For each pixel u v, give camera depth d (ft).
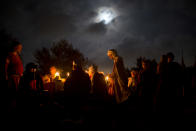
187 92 19.77
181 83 14.19
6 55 15.43
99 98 21.44
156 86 14.92
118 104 19.53
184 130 12.27
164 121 13.50
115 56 20.65
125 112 17.21
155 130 12.67
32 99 17.04
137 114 16.29
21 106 16.10
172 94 13.76
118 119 15.25
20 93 16.48
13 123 13.94
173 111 13.60
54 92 22.11
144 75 16.96
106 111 17.58
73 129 13.30
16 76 15.94
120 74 19.81
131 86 24.66
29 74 17.69
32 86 17.34
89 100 20.98
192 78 21.15
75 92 16.55
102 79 22.33
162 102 13.80
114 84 20.18
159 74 14.60
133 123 14.16
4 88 14.69
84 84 16.92
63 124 14.30
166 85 13.97
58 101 20.65
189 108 16.60
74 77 16.90
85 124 14.44
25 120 14.75
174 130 12.46
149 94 16.19
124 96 19.34
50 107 18.35
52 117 15.87
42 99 20.02
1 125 13.37
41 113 16.75
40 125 13.94
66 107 16.70
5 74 14.84
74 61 17.53
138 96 17.15
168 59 14.64
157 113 13.92
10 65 15.72
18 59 16.57
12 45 16.19
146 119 14.74
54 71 23.75
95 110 17.81
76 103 16.44
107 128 13.52
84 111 17.52
